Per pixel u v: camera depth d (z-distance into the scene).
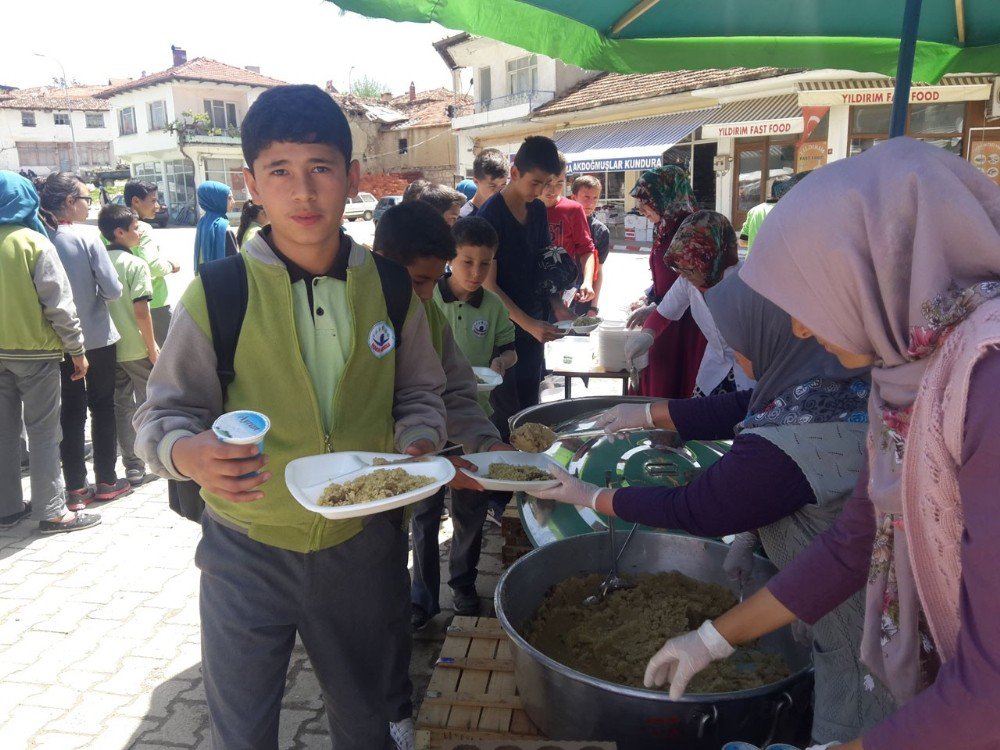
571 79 27.75
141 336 5.16
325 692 1.99
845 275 1.14
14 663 3.23
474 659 2.48
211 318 1.66
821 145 17.81
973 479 0.97
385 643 2.00
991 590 0.94
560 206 6.07
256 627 1.78
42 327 4.26
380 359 1.87
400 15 2.37
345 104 41.25
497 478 2.15
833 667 1.75
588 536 2.57
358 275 1.82
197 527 4.61
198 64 43.69
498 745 1.87
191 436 1.53
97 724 2.86
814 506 1.82
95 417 4.92
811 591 1.48
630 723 1.81
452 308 3.55
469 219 3.45
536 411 3.35
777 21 3.38
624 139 22.20
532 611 2.42
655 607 2.34
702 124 19.94
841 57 3.71
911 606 1.29
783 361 1.96
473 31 2.73
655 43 3.45
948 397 1.01
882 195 1.10
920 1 2.73
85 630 3.49
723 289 2.07
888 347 1.16
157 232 33.50
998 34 3.65
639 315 4.54
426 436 1.89
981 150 15.84
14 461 4.58
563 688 1.88
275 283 1.71
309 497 1.62
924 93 16.00
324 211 1.66
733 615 1.55
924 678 1.32
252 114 1.64
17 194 4.13
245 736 1.79
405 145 42.28
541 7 2.92
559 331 4.01
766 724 1.81
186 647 3.36
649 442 3.03
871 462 1.33
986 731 0.96
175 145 42.84
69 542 4.40
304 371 1.74
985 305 1.01
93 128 63.38
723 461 1.92
